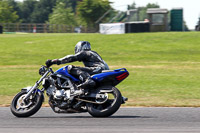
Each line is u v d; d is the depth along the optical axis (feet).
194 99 81.25
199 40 245.45
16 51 213.46
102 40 253.44
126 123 54.08
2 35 323.98
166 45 230.48
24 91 61.36
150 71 141.59
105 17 492.54
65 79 60.34
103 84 60.34
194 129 50.37
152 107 70.59
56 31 518.37
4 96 86.58
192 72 138.41
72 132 48.06
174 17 372.58
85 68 60.34
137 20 393.09
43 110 67.46
